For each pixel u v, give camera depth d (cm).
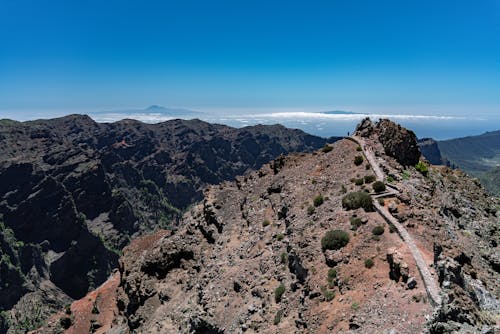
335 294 4466
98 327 11319
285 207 7606
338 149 8669
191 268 9206
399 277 4144
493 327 3478
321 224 5772
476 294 4259
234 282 6544
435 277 3972
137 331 8569
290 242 6156
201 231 10131
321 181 7612
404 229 4909
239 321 5578
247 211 9069
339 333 3897
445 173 9262
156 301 9119
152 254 10112
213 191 11494
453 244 5134
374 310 3884
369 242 4884
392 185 6391
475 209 7981
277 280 5797
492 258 5816
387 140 8356
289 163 9806
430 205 6475
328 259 4947
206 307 6494
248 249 7481
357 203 5788
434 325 3322
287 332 4622
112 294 12231
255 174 10638
